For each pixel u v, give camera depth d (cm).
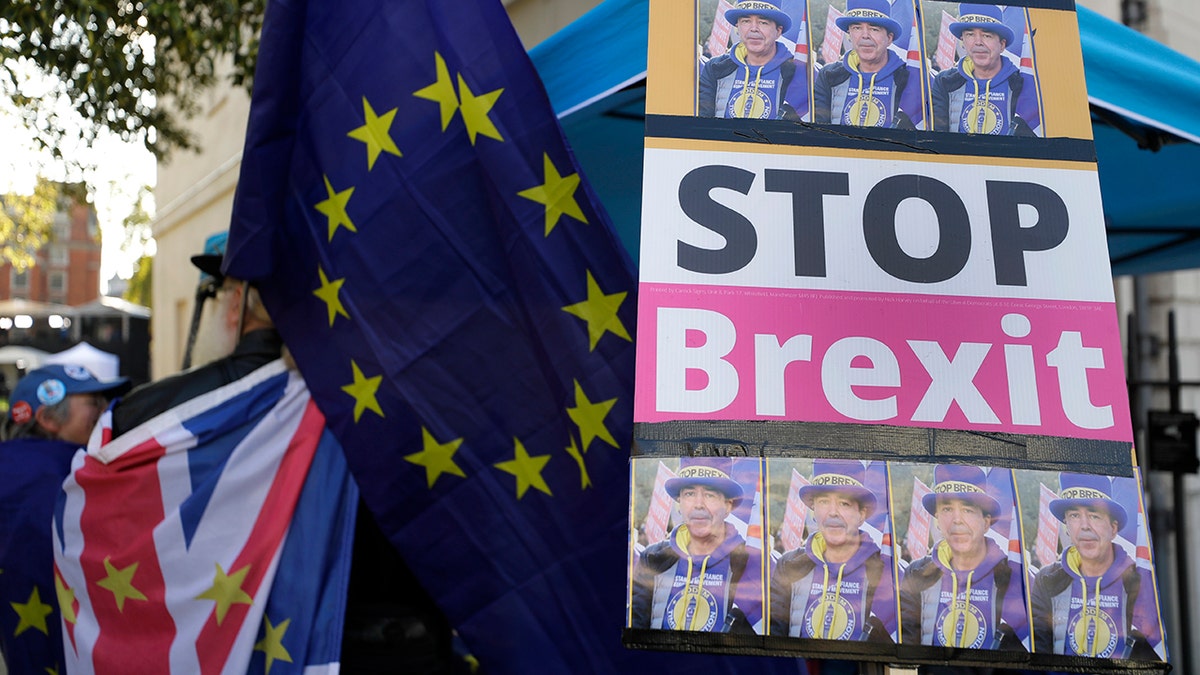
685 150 153
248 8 459
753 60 158
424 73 209
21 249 887
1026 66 161
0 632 235
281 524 212
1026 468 143
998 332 149
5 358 1309
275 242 222
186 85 575
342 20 218
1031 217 155
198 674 206
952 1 164
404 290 211
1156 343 405
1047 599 138
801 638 136
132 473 213
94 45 400
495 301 205
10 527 235
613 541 192
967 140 158
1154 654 137
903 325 148
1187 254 365
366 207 214
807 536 139
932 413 145
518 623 200
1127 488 143
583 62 233
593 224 192
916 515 141
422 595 238
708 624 136
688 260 149
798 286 149
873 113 158
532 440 203
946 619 137
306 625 207
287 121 220
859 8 162
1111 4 393
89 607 216
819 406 144
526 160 196
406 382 210
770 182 153
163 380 231
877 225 153
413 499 211
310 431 220
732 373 144
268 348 234
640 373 143
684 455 141
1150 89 218
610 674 194
